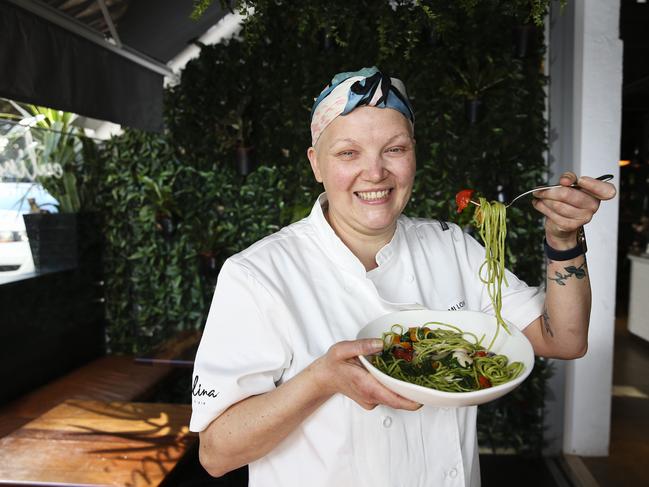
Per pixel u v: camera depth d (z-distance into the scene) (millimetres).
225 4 2562
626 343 5680
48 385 3650
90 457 2002
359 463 1075
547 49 3350
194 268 4133
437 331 1144
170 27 3277
